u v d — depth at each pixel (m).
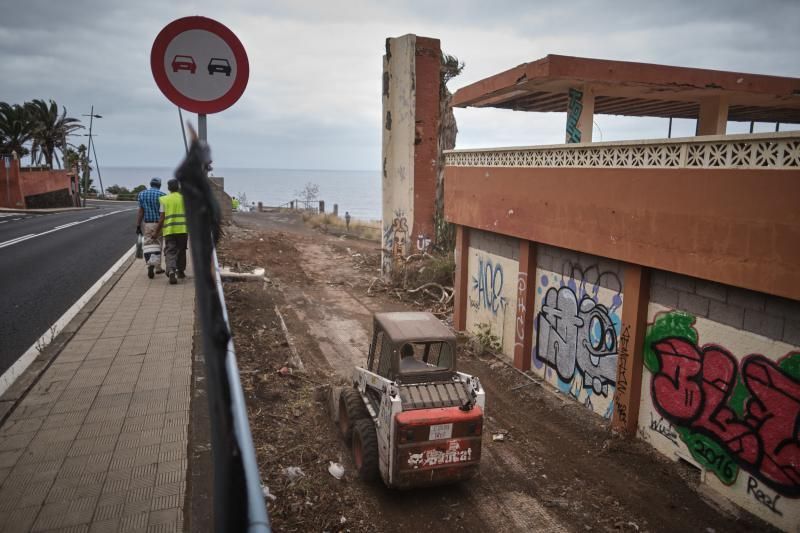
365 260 22.55
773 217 5.88
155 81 5.05
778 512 6.18
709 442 7.03
